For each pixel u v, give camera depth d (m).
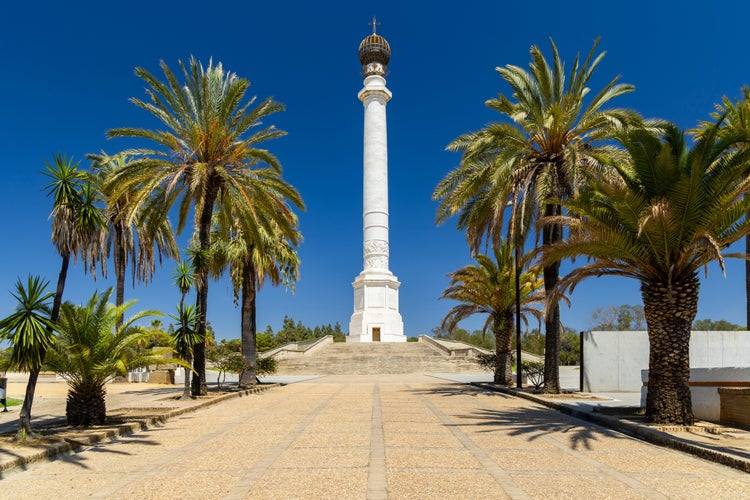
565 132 22.61
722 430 12.88
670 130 14.62
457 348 51.53
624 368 25.98
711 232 13.93
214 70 23.92
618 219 14.55
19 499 7.87
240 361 28.22
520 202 23.78
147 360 16.17
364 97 67.31
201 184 22.78
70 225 13.21
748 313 29.38
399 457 10.24
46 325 12.27
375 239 64.44
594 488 8.12
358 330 62.50
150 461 10.32
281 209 26.45
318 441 12.02
